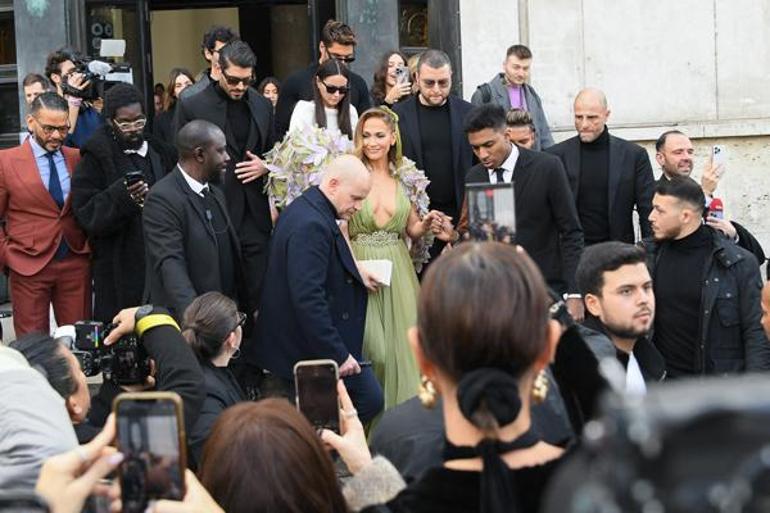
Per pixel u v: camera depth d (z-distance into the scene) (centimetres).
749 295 651
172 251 702
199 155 715
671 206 651
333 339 680
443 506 231
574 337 245
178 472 241
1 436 337
